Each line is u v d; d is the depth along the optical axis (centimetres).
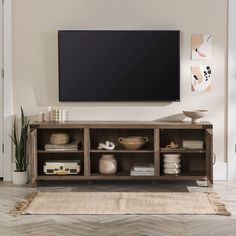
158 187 505
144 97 534
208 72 534
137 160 536
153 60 530
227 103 535
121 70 532
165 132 534
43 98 539
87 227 372
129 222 385
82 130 535
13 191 491
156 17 531
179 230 364
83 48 530
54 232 361
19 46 536
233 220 389
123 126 503
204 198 457
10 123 539
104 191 488
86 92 534
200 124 499
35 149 507
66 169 514
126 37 529
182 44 534
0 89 538
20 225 378
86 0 532
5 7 534
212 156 496
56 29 535
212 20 532
